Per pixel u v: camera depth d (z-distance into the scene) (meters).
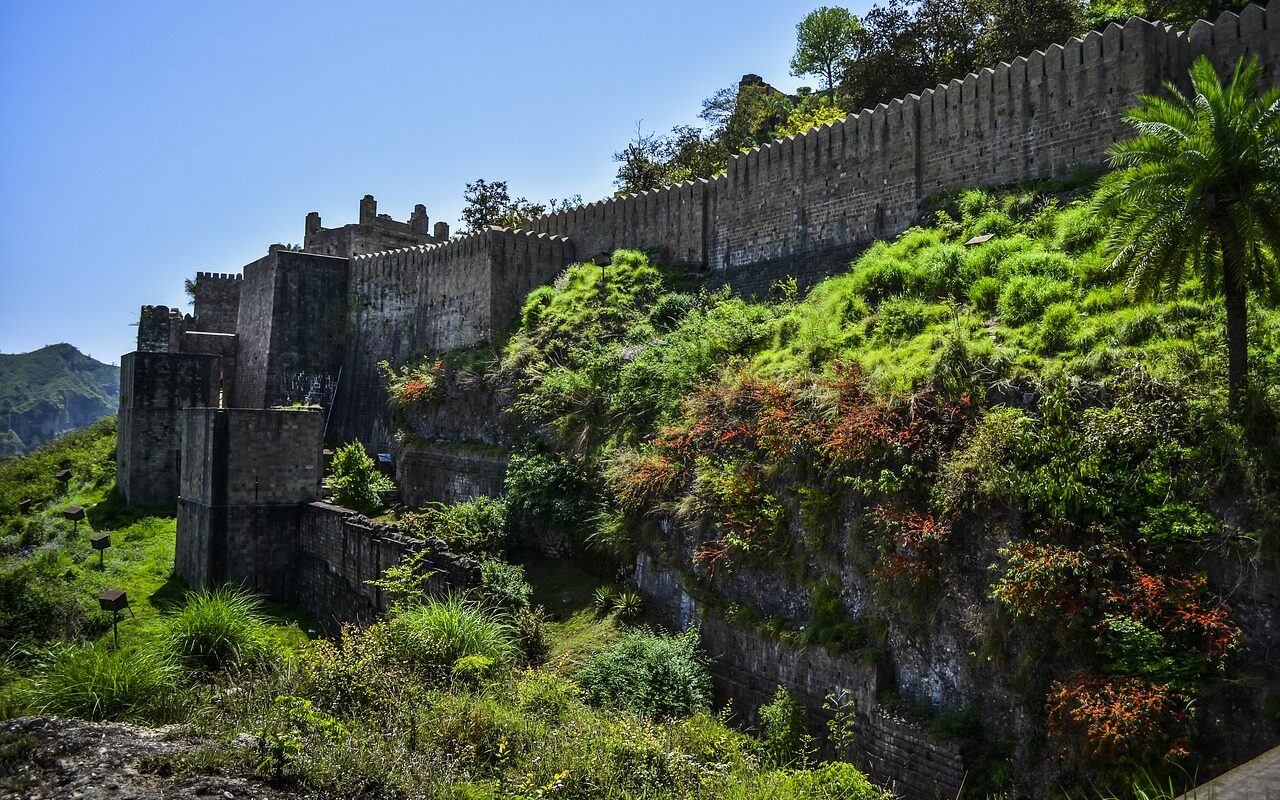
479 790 14.20
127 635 30.91
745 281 41.31
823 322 29.53
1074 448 18.75
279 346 60.38
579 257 52.03
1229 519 16.62
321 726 15.69
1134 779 14.66
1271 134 18.09
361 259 61.28
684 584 25.45
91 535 45.72
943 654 18.95
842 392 23.81
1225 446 17.12
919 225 33.97
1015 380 21.23
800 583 22.73
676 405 30.52
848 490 22.06
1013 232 29.27
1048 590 16.83
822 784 16.41
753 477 24.77
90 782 12.12
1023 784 16.47
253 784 13.02
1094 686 15.80
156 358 51.03
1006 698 17.62
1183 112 19.55
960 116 34.12
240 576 38.38
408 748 15.58
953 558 19.20
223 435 38.28
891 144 36.28
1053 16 44.47
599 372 35.69
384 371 55.59
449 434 44.69
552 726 17.69
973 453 19.70
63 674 17.06
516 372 40.91
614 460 30.89
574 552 31.12
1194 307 20.81
